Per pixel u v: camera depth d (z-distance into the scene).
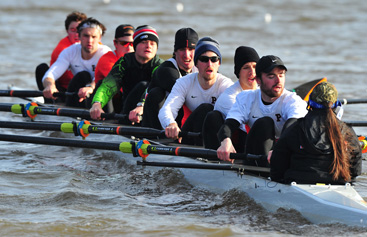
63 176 25.97
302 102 20.83
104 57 33.28
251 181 20.81
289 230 18.34
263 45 73.69
